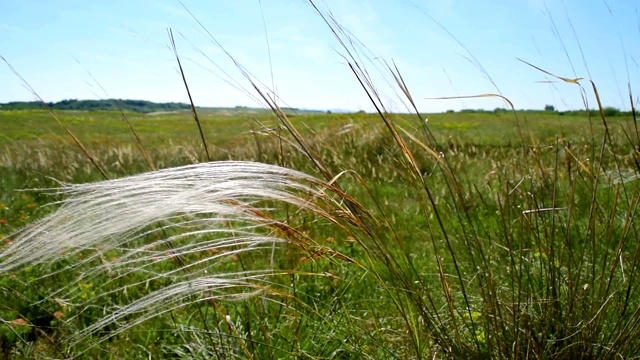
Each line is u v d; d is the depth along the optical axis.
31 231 1.51
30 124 14.64
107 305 3.31
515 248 2.86
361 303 3.03
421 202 1.98
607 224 2.43
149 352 2.62
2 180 8.28
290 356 2.34
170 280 3.60
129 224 1.45
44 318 3.22
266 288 1.92
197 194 1.55
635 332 2.02
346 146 7.21
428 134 2.13
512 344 2.06
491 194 4.37
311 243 2.03
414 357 2.26
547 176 3.06
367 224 1.91
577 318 2.11
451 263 3.69
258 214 1.74
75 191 1.57
